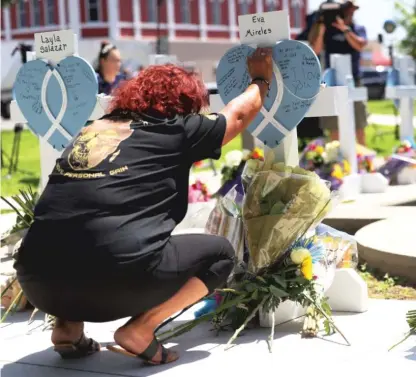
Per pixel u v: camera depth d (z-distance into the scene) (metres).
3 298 4.82
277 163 4.34
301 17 42.12
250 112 3.88
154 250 3.45
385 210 7.01
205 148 3.68
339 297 4.47
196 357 3.84
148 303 3.54
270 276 4.11
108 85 8.00
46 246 3.47
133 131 3.59
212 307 4.34
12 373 3.78
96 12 34.38
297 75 4.31
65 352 3.89
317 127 9.13
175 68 3.77
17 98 5.25
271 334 3.94
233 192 4.45
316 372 3.57
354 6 10.55
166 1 35.84
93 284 3.42
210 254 3.64
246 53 4.43
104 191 3.45
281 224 4.09
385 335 4.04
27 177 11.60
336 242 4.46
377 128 15.98
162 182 3.55
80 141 3.62
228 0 38.47
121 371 3.71
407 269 5.18
